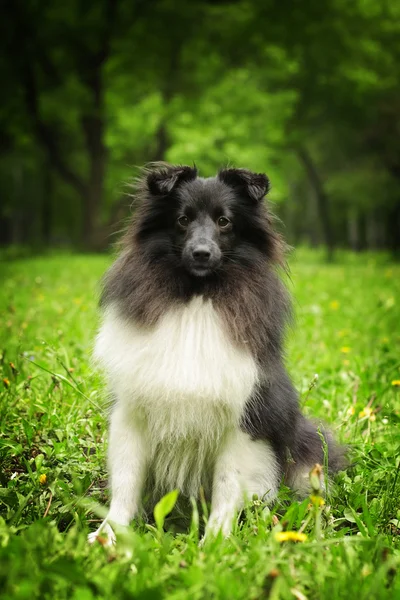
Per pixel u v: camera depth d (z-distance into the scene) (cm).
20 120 2673
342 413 511
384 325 920
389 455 439
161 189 373
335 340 812
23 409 496
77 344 659
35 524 293
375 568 286
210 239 365
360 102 2778
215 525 343
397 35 2667
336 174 3400
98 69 2448
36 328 779
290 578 265
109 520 307
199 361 351
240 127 2339
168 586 266
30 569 257
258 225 391
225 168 402
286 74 2586
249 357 360
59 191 4119
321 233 4941
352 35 2503
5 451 414
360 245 4672
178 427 360
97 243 2611
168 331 356
